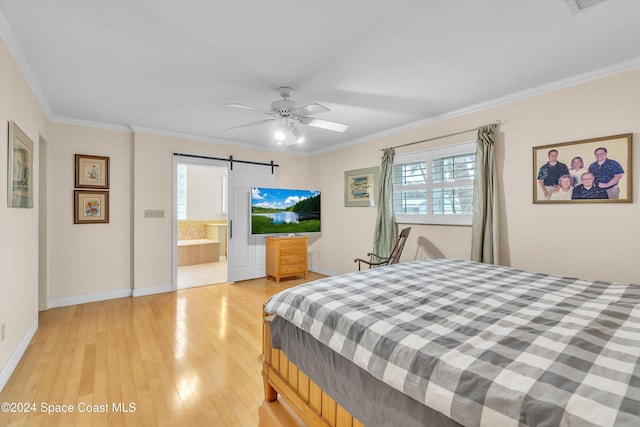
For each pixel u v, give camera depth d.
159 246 4.36
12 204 2.13
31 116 2.72
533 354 1.00
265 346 1.96
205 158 4.78
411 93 3.02
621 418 0.70
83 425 1.67
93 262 3.93
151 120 3.87
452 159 3.61
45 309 3.55
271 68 2.49
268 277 5.28
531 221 2.97
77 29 1.96
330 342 1.34
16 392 1.96
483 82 2.78
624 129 2.45
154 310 3.58
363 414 1.19
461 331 1.20
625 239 2.46
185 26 1.93
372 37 2.06
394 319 1.33
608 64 2.45
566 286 1.85
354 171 4.93
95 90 2.92
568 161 2.72
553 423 0.74
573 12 1.80
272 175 5.50
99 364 2.31
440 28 1.97
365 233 4.78
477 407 0.85
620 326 1.21
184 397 1.93
